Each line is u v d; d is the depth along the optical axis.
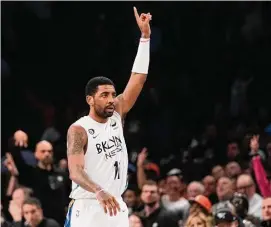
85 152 21.52
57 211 33.44
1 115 47.72
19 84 48.75
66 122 47.22
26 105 48.34
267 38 47.91
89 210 21.67
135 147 43.78
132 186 35.41
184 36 48.53
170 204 34.31
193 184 33.62
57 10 49.50
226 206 29.88
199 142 43.03
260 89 46.81
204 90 47.94
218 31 48.44
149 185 32.00
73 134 21.38
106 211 20.17
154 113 47.16
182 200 34.34
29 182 33.81
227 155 41.09
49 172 33.84
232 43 48.19
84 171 20.92
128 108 22.53
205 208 28.92
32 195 32.72
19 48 49.19
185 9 48.50
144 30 22.84
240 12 48.19
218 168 36.22
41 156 33.75
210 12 48.38
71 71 49.22
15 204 31.92
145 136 46.28
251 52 47.88
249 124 45.16
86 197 21.73
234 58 48.00
